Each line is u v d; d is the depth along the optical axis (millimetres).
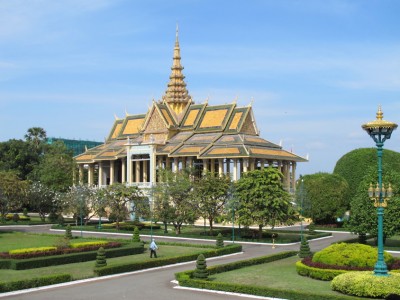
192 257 48594
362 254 38438
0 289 33500
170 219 69938
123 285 36500
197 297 32531
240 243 62938
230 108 102750
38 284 35562
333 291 33188
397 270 36375
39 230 80250
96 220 97312
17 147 132250
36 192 93812
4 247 55344
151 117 108812
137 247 52062
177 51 115000
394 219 53188
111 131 123938
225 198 70125
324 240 66562
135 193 81125
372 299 30453
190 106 110000
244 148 90125
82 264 45125
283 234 72688
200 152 94250
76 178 115500
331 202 83875
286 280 37250
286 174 100312
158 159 103438
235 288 33781
